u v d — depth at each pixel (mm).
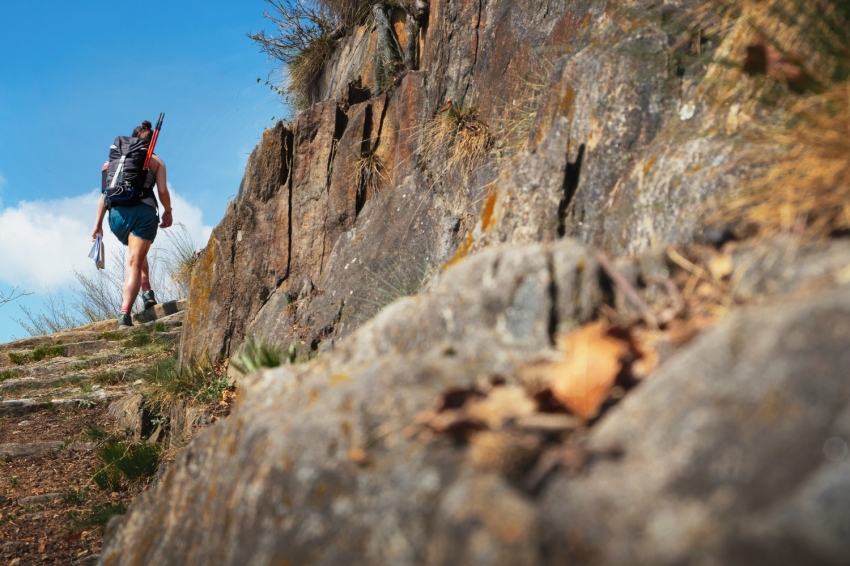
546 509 1136
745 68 2004
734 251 1793
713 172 2258
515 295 1755
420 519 1204
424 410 1486
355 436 1475
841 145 1659
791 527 922
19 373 8141
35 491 5621
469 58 5672
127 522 2363
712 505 1047
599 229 2693
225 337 6418
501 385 1519
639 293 1818
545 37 5035
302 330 5816
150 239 8484
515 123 4930
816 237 1625
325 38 9383
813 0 2086
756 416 1104
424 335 1860
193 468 2154
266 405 1924
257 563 1464
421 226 5480
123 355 8406
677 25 2967
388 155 6113
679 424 1174
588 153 2895
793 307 1216
